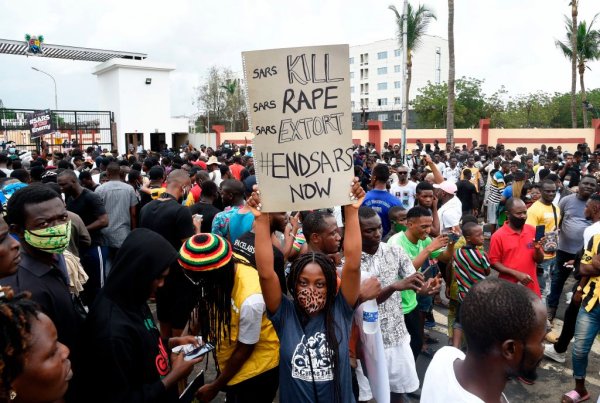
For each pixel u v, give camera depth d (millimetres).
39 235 2348
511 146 30078
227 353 2984
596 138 27625
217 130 35938
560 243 6078
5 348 1509
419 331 4121
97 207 5500
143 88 31219
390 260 3693
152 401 2252
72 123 26625
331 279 2422
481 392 1540
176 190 5199
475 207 10641
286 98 2391
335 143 2424
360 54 91688
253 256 3604
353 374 3332
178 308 4270
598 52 30406
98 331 2146
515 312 1446
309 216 3432
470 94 54500
